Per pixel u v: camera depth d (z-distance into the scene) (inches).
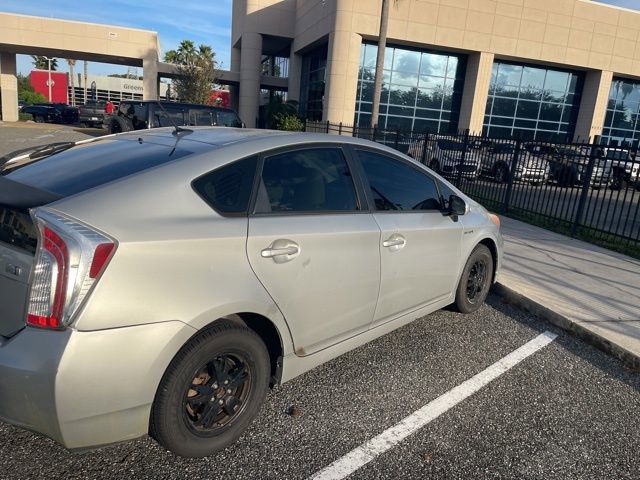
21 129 1102.4
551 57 1122.0
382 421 119.5
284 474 99.8
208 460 102.0
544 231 363.3
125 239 85.6
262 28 1413.6
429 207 155.6
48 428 82.1
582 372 152.0
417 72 1104.2
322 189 121.7
